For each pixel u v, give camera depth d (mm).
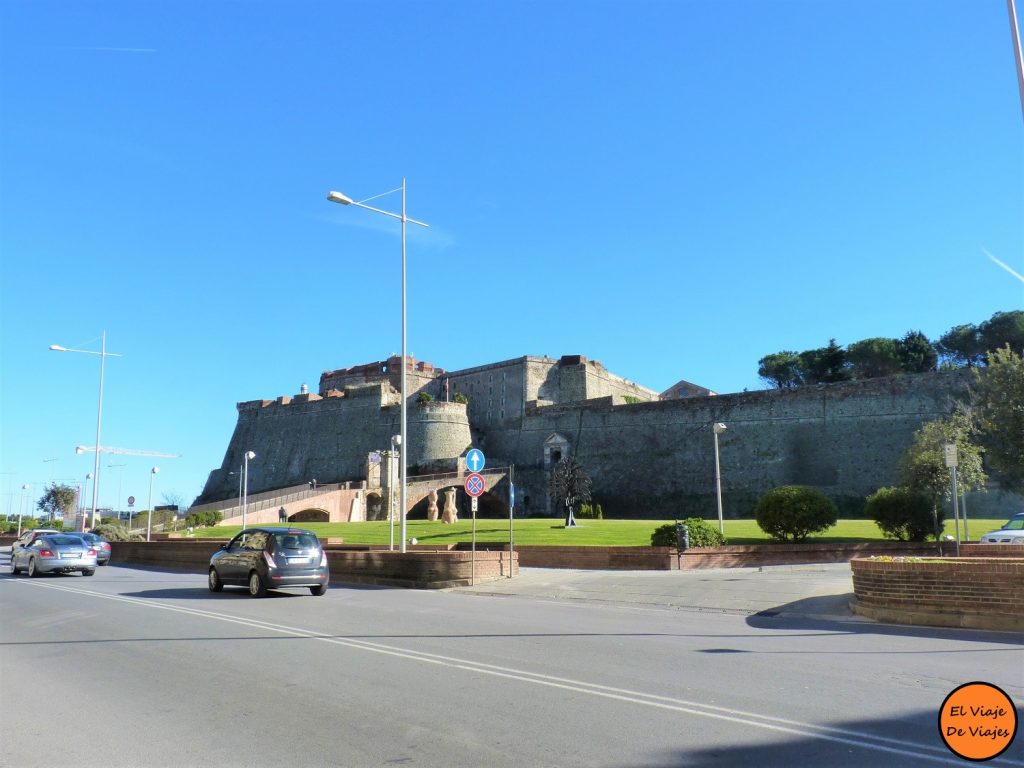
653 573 23719
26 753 6297
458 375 128250
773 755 5883
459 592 20500
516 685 8352
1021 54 12508
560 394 117688
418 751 6145
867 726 6637
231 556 19938
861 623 13133
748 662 9531
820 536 35125
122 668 9672
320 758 6035
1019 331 90125
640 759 5836
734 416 82875
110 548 38844
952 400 64938
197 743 6480
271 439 124875
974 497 58375
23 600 18328
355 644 11203
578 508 67750
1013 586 11984
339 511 78312
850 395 75750
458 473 88188
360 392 115188
